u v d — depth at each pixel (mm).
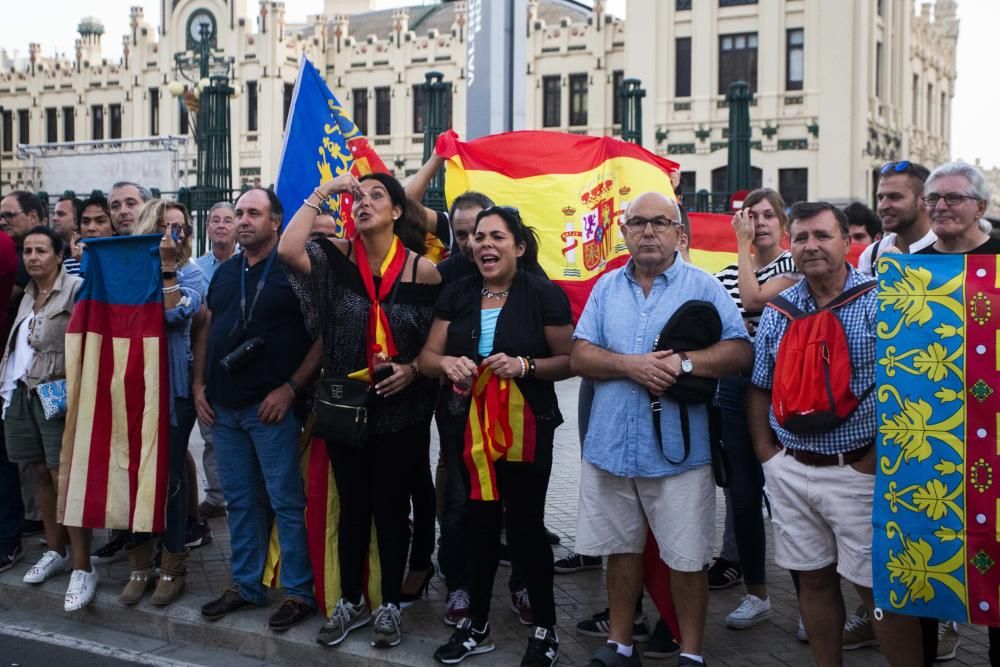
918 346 3863
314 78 6605
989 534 3754
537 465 4617
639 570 4586
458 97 39906
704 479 4453
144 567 5672
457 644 4742
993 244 4344
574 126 38375
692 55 34531
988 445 3764
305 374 5277
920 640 4059
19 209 6965
